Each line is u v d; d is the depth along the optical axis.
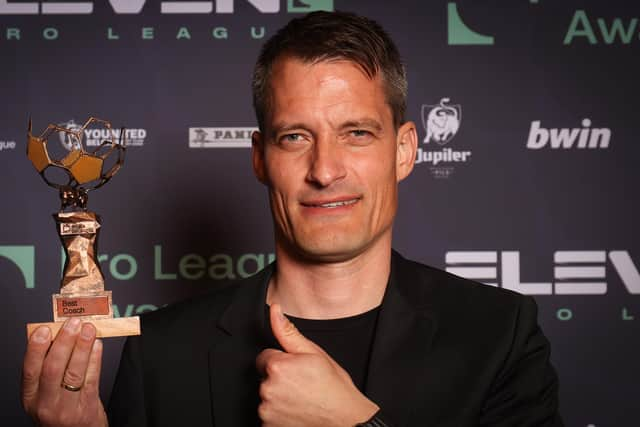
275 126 1.26
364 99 1.24
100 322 1.17
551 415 1.31
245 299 1.40
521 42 2.36
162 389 1.34
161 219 2.32
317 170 1.21
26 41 2.32
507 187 2.33
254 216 2.33
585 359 2.30
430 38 2.36
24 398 1.17
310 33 1.26
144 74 2.33
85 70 2.33
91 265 1.19
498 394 1.31
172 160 2.32
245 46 2.35
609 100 2.34
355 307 1.33
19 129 2.31
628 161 2.33
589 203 2.33
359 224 1.25
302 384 1.10
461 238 2.33
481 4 2.36
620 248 2.32
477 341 1.33
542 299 2.32
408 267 1.47
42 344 1.11
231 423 1.29
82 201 1.24
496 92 2.35
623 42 2.35
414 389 1.26
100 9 2.34
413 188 2.34
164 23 2.34
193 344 1.38
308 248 1.25
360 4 2.36
